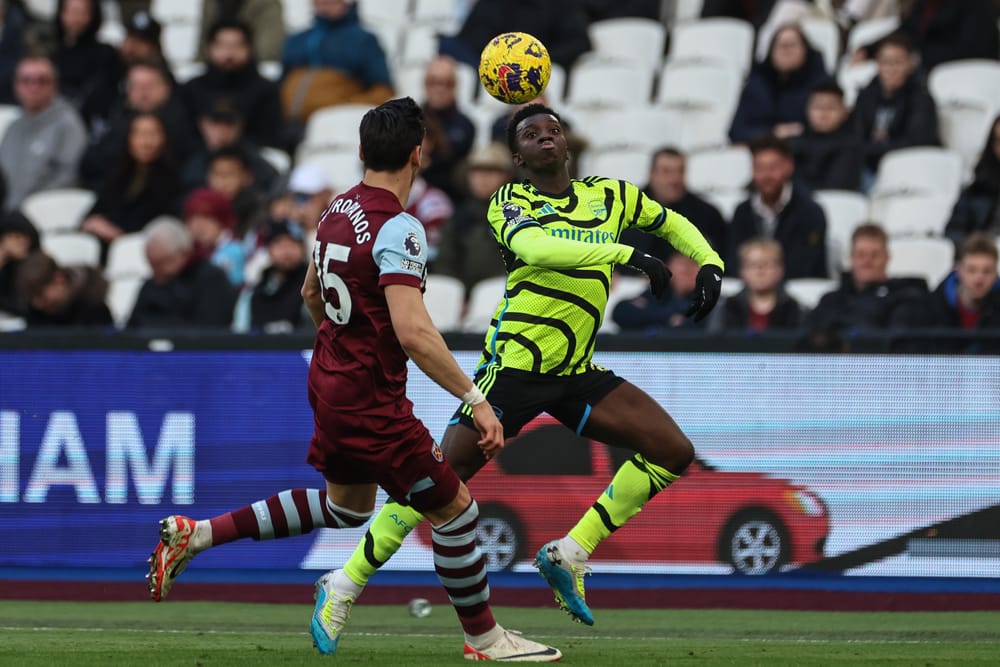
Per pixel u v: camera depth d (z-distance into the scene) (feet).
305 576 87.51
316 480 87.30
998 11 139.13
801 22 134.51
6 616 77.41
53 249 120.57
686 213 106.11
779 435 84.64
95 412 88.99
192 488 88.17
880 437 83.97
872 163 119.65
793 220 105.19
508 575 86.07
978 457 83.35
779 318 93.61
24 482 89.35
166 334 88.79
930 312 92.84
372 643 65.26
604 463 85.56
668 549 85.25
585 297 61.98
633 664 57.16
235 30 131.13
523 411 62.39
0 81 151.64
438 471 54.85
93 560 88.63
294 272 99.66
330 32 135.13
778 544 84.69
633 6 147.43
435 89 117.60
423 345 51.80
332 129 130.31
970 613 79.66
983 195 109.29
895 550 83.71
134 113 130.82
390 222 52.49
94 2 142.72
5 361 89.71
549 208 62.03
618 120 131.44
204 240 110.22
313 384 54.65
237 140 122.72
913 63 120.06
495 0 139.64
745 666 57.00
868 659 59.72
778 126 122.83
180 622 75.31
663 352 85.35
